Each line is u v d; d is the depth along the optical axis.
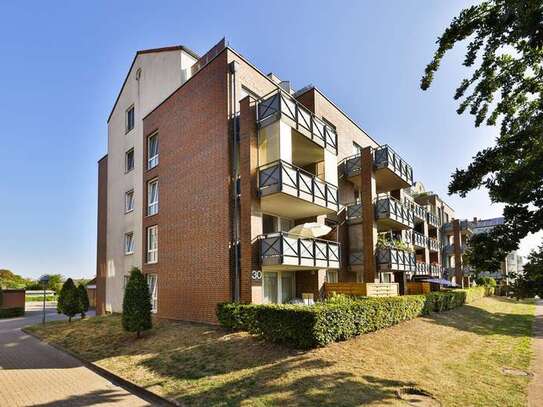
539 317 20.19
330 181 14.98
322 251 13.06
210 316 12.24
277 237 11.24
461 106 4.66
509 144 3.62
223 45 15.40
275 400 6.12
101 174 24.20
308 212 14.45
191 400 6.48
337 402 5.98
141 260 17.56
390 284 15.54
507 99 4.39
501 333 13.75
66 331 14.65
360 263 16.83
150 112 17.55
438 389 6.68
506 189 3.26
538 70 4.12
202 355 8.88
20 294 29.50
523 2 2.98
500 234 3.38
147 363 8.88
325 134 14.76
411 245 22.02
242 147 12.21
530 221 3.22
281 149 11.89
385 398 6.15
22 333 16.27
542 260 2.80
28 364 9.91
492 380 7.42
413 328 11.98
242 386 6.84
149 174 17.38
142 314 11.52
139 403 6.77
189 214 13.89
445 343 10.68
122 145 20.92
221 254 12.15
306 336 8.41
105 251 22.45
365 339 9.66
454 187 3.83
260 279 11.58
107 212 22.00
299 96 16.55
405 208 19.17
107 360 9.57
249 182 11.80
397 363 8.08
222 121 12.77
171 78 17.27
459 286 32.03
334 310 9.06
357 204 17.48
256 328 9.62
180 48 17.16
